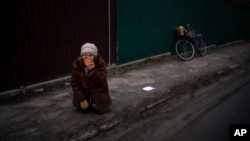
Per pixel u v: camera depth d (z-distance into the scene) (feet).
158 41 32.40
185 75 24.89
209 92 20.81
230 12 51.47
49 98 17.78
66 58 21.43
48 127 13.65
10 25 17.13
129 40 27.84
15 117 14.76
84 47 13.62
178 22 35.73
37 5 18.61
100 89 14.71
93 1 23.04
